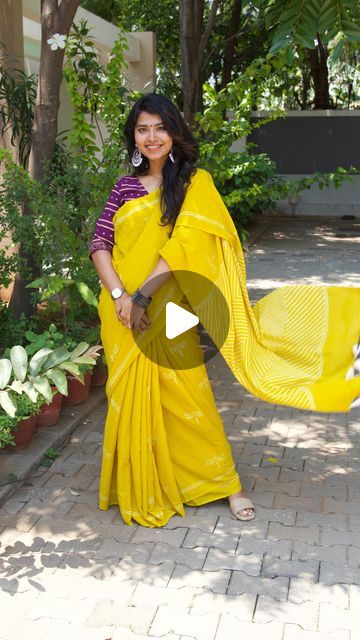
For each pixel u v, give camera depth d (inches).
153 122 119.3
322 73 597.0
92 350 101.0
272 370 125.4
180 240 117.9
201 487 132.6
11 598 110.2
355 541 124.1
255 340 127.0
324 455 158.4
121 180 126.3
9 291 225.5
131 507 130.1
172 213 120.3
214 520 130.9
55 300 204.5
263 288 319.0
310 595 110.1
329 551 121.2
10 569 117.3
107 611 107.0
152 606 108.0
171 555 120.6
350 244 440.1
